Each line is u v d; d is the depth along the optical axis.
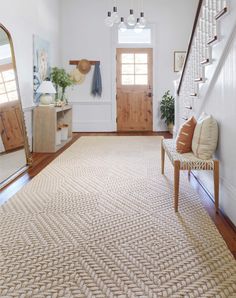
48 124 5.72
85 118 8.80
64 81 7.14
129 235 2.34
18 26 5.28
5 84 4.36
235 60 2.47
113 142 6.91
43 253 2.07
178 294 1.64
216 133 2.90
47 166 4.65
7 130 4.23
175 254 2.05
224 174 2.81
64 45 8.54
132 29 8.48
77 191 3.42
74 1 8.42
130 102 8.73
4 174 4.01
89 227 2.48
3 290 1.68
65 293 1.65
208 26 3.23
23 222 2.59
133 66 8.62
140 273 1.83
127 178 3.94
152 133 8.41
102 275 1.82
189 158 2.88
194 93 3.83
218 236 2.32
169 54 8.59
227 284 1.72
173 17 8.49
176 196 2.82
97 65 8.59
